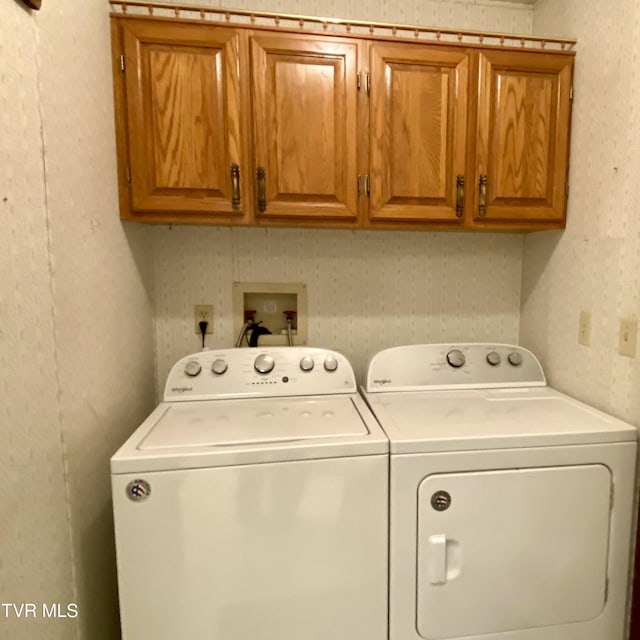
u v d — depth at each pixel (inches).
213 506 37.1
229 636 38.0
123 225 49.8
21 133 29.2
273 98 48.6
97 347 42.3
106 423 44.6
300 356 54.2
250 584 38.0
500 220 54.1
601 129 49.2
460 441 40.1
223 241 62.7
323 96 49.2
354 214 51.0
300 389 53.0
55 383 33.9
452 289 67.2
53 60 33.7
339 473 38.7
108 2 45.8
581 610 43.2
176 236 61.9
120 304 48.9
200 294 63.0
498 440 40.6
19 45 29.0
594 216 50.7
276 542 38.1
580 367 53.5
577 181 53.4
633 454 43.0
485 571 41.3
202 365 52.4
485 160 52.3
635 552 43.8
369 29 55.8
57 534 34.1
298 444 38.4
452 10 62.5
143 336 57.6
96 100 42.2
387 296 66.1
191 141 48.1
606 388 48.9
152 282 61.6
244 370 53.0
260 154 48.9
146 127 47.5
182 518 36.8
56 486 34.0
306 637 39.1
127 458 35.9
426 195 51.9
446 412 47.9
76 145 37.8
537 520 41.7
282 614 38.6
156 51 46.8
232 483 37.3
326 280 64.8
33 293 30.7
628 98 45.4
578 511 42.3
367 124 50.4
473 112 51.9
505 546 41.4
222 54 47.5
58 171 34.5
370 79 49.6
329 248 64.4
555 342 58.9
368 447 38.9
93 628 40.9
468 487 40.4
